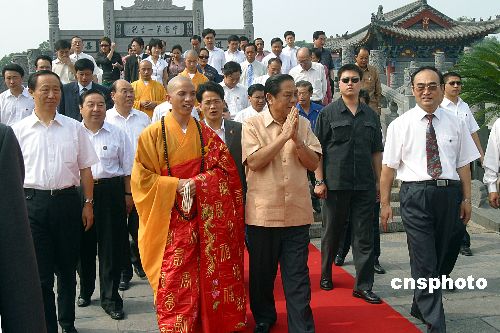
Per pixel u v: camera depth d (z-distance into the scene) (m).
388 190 4.22
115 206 4.57
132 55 10.83
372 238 4.82
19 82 6.70
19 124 3.94
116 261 4.56
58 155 3.93
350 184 4.74
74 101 6.65
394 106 10.24
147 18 17.56
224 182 3.84
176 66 10.45
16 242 1.65
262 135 3.97
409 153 4.07
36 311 1.68
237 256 3.87
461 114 6.12
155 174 3.74
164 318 3.63
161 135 3.78
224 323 3.73
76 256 4.11
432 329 3.79
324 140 4.88
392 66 24.34
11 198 1.66
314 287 5.21
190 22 17.72
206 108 4.52
